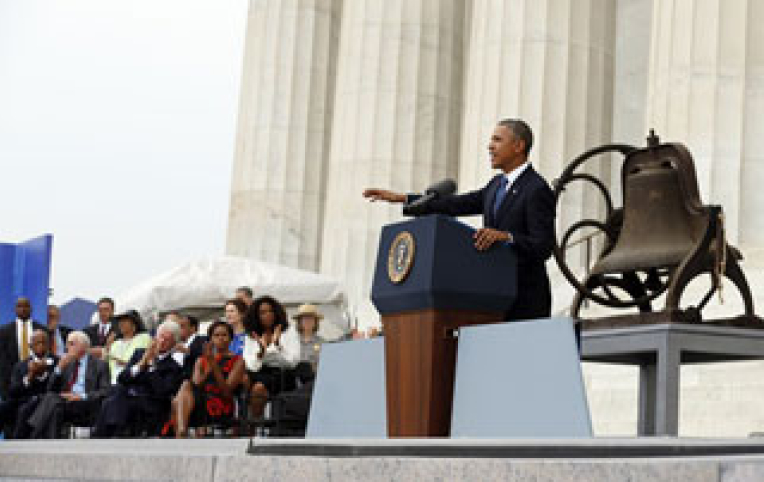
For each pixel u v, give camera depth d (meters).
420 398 10.64
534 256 12.55
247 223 45.41
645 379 14.29
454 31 42.06
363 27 41.72
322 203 45.41
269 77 46.19
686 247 13.52
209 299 35.56
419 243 10.70
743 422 21.56
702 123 28.45
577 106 34.72
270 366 24.61
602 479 7.62
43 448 15.82
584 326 13.61
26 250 35.44
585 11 35.25
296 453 10.04
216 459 10.59
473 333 10.53
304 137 45.56
